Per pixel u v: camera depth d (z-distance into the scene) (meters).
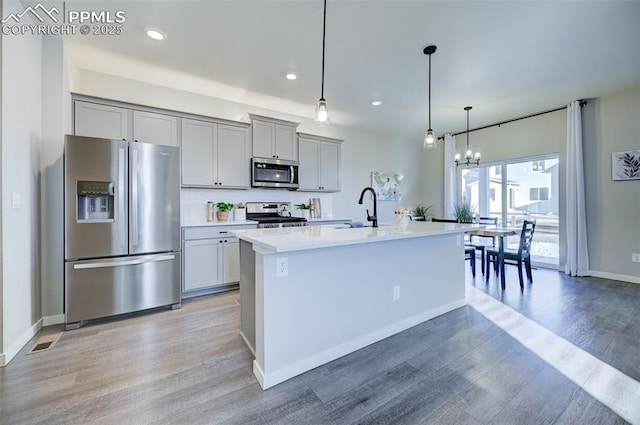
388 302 2.43
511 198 5.35
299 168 4.61
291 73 3.40
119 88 3.49
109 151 2.71
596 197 4.29
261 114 4.55
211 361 2.02
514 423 1.46
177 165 3.08
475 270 4.54
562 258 4.65
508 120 5.23
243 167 4.04
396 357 2.10
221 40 2.75
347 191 5.63
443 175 6.46
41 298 2.57
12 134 2.10
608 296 3.40
